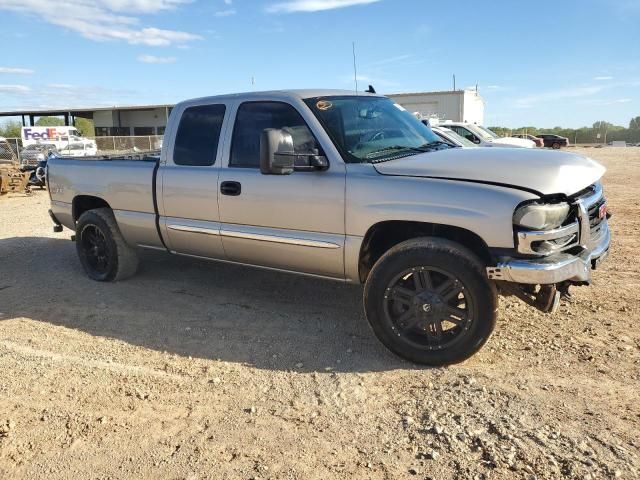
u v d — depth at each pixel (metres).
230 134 4.93
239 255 5.00
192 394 3.76
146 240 5.75
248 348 4.46
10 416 3.53
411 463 2.94
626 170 19.75
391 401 3.57
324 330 4.77
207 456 3.06
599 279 5.88
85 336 4.81
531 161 3.95
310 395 3.69
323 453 3.06
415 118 5.36
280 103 4.66
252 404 3.61
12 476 2.95
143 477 2.91
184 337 4.72
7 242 8.68
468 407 3.43
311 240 4.43
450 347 3.91
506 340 4.37
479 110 44.12
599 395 3.52
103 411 3.56
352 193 4.17
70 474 2.95
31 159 26.14
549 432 3.13
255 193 4.67
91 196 6.15
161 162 5.42
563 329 4.57
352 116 4.69
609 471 2.78
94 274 6.37
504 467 2.85
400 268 3.96
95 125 52.00
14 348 4.57
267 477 2.87
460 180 3.85
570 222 3.82
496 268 3.65
